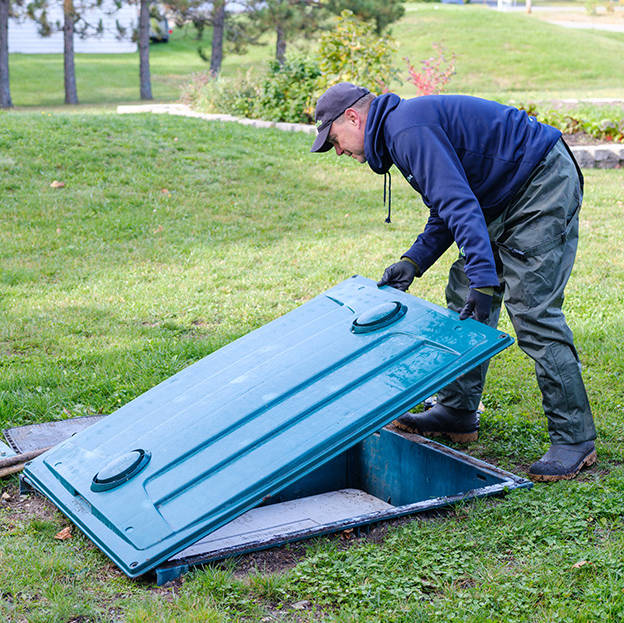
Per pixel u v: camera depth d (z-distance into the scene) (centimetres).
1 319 642
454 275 412
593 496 335
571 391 365
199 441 324
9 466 378
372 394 329
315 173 1180
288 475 304
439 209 338
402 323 365
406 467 396
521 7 5206
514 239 359
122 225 927
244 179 1127
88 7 3014
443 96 351
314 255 828
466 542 297
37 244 855
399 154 343
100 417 459
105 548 293
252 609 261
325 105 356
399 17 2728
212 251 845
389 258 812
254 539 325
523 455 407
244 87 1691
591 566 278
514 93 2253
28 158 1116
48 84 3244
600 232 888
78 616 261
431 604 257
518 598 260
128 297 703
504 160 346
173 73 3600
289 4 2802
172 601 267
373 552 291
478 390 421
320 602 265
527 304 361
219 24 2970
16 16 2972
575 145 1347
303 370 352
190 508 296
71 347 581
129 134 1270
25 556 299
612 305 648
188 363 546
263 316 652
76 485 328
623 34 3803
